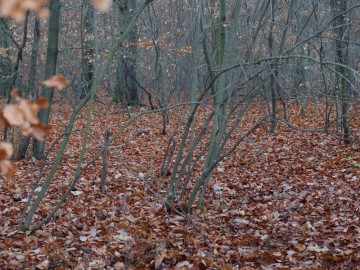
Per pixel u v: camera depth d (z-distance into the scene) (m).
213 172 8.88
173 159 10.12
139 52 16.80
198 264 4.51
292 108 18.28
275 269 4.45
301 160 9.51
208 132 13.30
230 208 6.63
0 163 1.54
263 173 8.70
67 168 9.17
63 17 16.91
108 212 6.21
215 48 7.13
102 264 4.39
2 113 1.34
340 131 12.25
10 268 4.26
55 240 4.98
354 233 5.41
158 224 5.63
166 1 16.27
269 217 6.07
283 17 11.37
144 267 4.42
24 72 12.54
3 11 1.01
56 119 16.05
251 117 15.44
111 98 17.78
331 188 7.32
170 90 14.62
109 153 10.53
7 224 5.57
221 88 5.98
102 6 1.09
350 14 9.59
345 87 9.30
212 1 8.85
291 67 10.40
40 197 5.38
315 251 4.90
